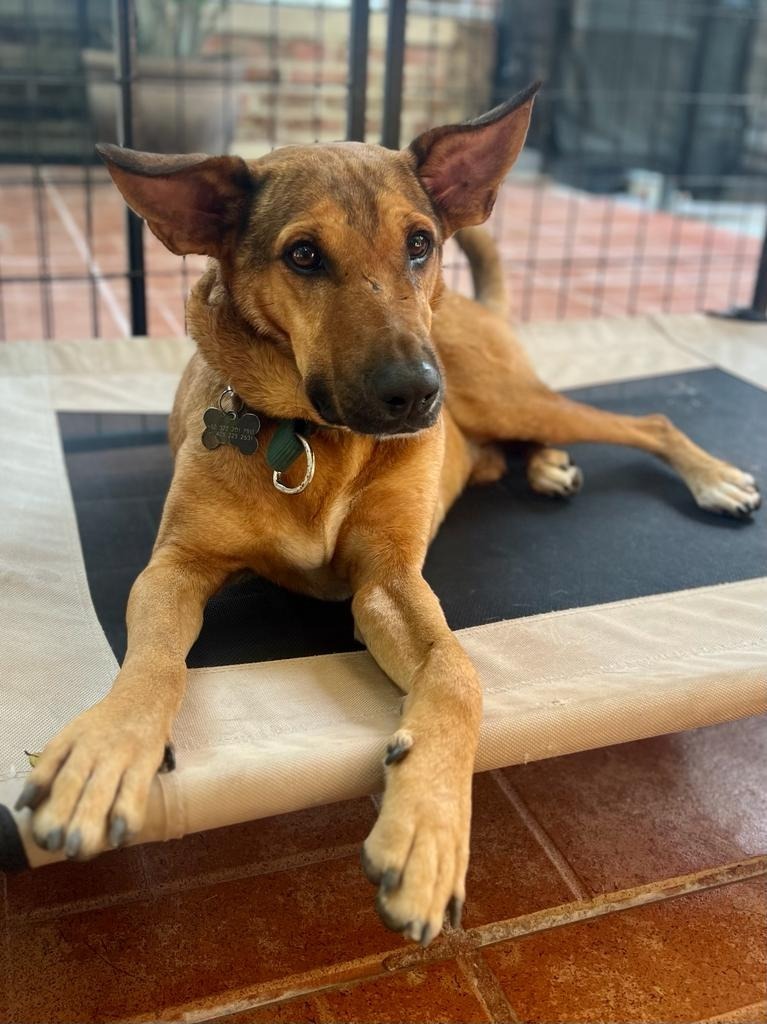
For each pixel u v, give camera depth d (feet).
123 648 1.91
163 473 2.66
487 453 2.80
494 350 2.65
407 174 1.89
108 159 1.65
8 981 1.51
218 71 5.72
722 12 5.64
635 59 7.06
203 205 1.83
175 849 1.77
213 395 1.99
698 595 2.15
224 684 1.74
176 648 1.63
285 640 1.93
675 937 1.64
